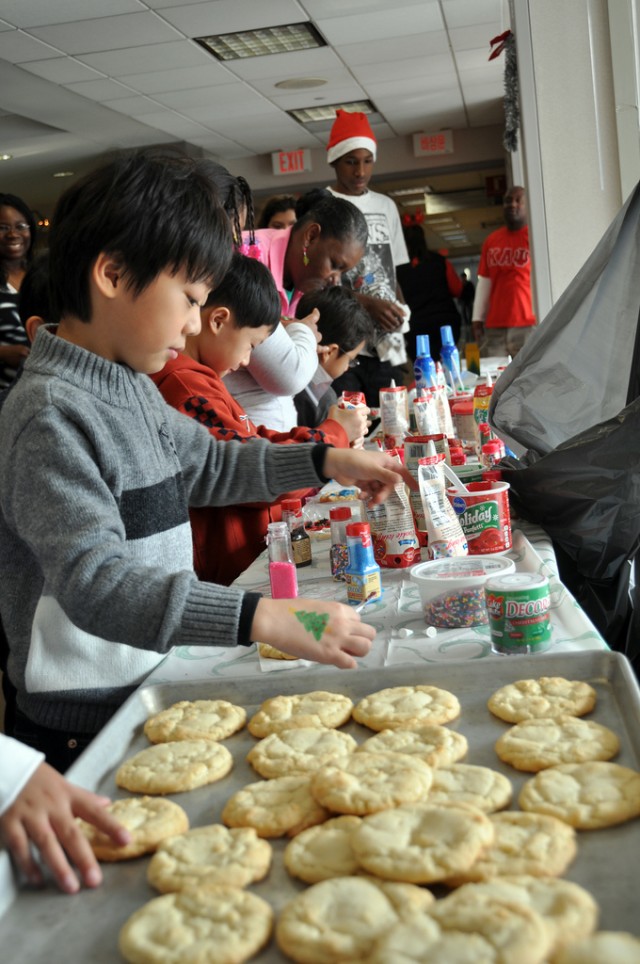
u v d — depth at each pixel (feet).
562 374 6.39
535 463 5.66
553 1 11.87
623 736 3.19
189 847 2.68
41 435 3.50
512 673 3.64
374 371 14.24
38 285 6.97
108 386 3.89
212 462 4.96
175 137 30.50
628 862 2.46
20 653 3.99
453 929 2.16
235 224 7.09
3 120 26.71
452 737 3.22
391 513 5.45
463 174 40.98
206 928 2.30
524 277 21.30
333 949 2.18
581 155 12.21
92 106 25.61
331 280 10.28
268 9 19.27
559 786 2.82
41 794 2.68
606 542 5.61
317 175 35.06
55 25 19.13
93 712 3.97
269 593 5.08
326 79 25.08
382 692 3.64
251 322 6.62
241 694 3.75
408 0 19.44
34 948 2.34
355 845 2.56
